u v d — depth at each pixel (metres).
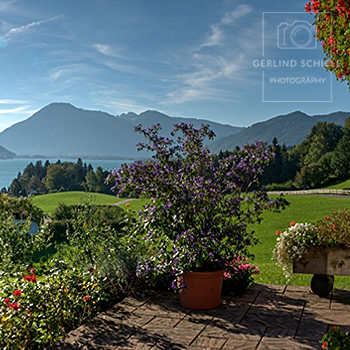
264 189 4.59
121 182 4.58
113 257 5.22
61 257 6.24
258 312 4.19
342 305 4.39
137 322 3.95
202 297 4.29
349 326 3.76
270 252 13.70
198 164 4.69
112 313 4.23
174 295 4.85
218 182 4.68
